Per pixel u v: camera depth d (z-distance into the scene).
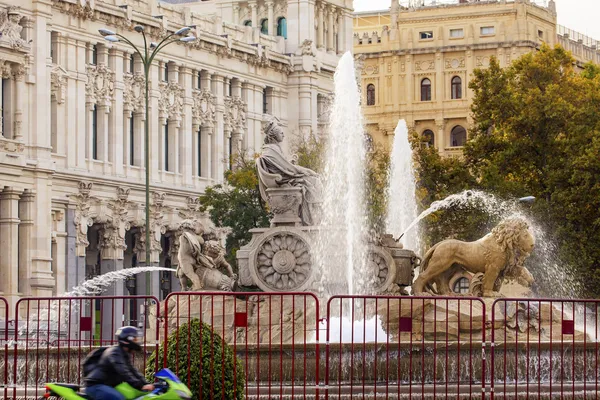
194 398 30.80
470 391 33.84
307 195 42.19
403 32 167.00
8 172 95.38
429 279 41.00
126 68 111.12
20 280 97.06
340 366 31.98
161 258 117.88
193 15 120.00
